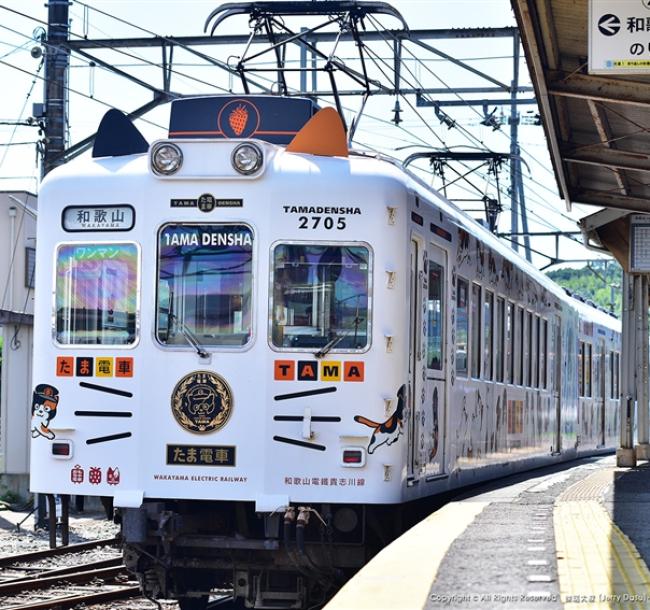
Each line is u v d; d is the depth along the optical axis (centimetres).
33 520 2911
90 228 1399
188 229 1371
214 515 1397
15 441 3234
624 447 2483
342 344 1345
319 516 1321
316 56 2573
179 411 1355
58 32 2875
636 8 1334
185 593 1405
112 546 2328
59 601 1565
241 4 2103
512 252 2212
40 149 3036
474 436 1770
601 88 1612
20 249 4272
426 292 1483
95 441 1379
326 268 1353
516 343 2130
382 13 2052
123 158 1417
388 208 1355
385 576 945
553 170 2078
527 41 1449
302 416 1340
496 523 1279
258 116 1464
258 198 1358
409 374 1388
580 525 1259
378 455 1334
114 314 1384
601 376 3456
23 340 3253
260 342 1347
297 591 1373
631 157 1928
